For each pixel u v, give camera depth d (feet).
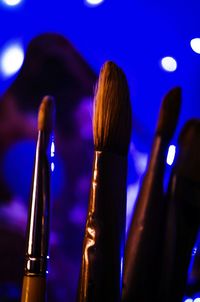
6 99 2.02
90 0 2.10
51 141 1.12
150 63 2.08
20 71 2.04
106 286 1.03
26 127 2.03
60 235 1.90
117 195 1.04
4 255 1.84
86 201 1.94
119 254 1.04
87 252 1.04
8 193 1.96
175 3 2.11
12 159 2.00
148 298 1.01
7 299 1.77
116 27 2.10
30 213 1.09
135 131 2.01
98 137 1.05
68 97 2.00
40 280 1.07
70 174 1.95
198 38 2.06
